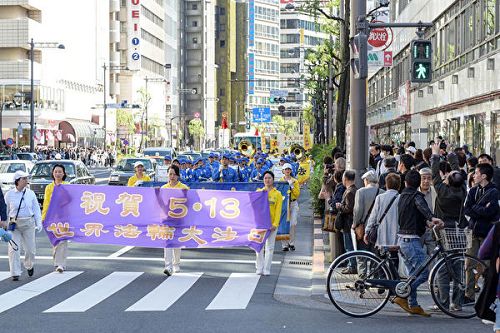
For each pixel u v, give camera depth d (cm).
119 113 12106
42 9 9431
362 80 1727
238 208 1775
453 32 4116
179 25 18238
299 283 1639
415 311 1283
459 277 1271
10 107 9088
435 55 4638
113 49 12725
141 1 13512
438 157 1678
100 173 7581
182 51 18425
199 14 18650
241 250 2169
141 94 12812
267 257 1747
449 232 1279
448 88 4172
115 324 1197
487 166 1298
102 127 11556
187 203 1792
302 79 7631
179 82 18212
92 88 11425
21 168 4134
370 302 1281
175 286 1580
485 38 3384
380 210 1305
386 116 6738
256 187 2339
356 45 1714
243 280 1672
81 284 1599
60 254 1773
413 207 1284
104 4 12044
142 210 1806
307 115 11038
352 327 1182
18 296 1455
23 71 9056
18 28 8962
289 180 2156
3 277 1684
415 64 1912
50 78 9706
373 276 1284
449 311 1269
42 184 3472
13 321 1221
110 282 1625
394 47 6194
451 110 4341
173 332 1138
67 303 1384
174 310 1318
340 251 1758
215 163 3497
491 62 3212
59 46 7681
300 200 3938
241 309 1330
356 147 1725
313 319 1245
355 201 1457
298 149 4344
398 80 6009
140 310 1317
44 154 8019
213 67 19400
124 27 13112
